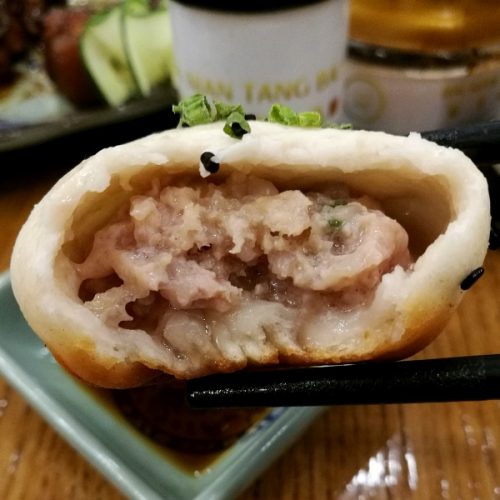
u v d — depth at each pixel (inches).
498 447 4.0
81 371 3.0
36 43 8.5
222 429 4.0
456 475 3.8
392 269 3.1
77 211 3.0
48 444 4.1
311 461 3.9
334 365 3.0
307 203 3.1
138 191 3.2
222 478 3.4
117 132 6.9
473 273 2.8
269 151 2.9
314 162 3.0
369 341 3.0
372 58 6.5
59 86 7.4
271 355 3.1
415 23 6.2
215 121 3.4
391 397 2.8
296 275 3.1
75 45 7.1
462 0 6.0
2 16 7.8
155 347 3.1
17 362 4.1
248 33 5.5
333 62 6.0
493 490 3.8
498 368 2.7
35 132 6.4
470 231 2.8
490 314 4.9
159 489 3.6
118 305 3.0
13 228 6.1
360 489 3.8
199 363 3.1
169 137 3.0
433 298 2.8
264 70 5.7
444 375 2.7
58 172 6.8
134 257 3.1
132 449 3.9
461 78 6.4
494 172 4.7
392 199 3.3
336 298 3.1
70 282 3.0
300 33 5.6
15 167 6.8
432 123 6.7
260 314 3.1
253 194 3.2
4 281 4.4
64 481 3.9
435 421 4.1
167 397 4.2
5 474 4.0
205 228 3.1
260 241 3.1
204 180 3.2
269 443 3.5
